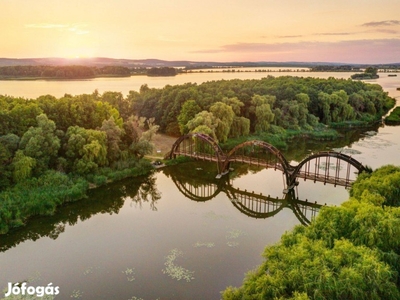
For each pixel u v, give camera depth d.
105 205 61.19
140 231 50.12
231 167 79.56
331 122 119.88
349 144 96.06
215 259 41.97
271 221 53.78
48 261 42.25
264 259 41.88
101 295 35.47
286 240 32.62
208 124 85.19
